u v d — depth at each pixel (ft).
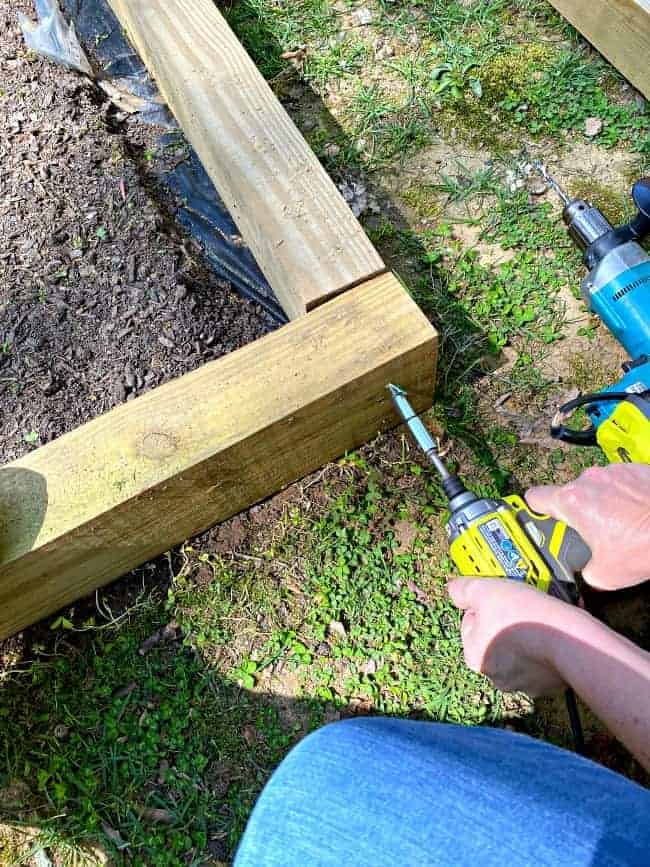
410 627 5.70
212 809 5.30
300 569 5.94
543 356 6.61
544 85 7.89
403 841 1.91
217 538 6.06
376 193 7.52
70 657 5.79
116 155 7.44
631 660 3.03
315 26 8.54
